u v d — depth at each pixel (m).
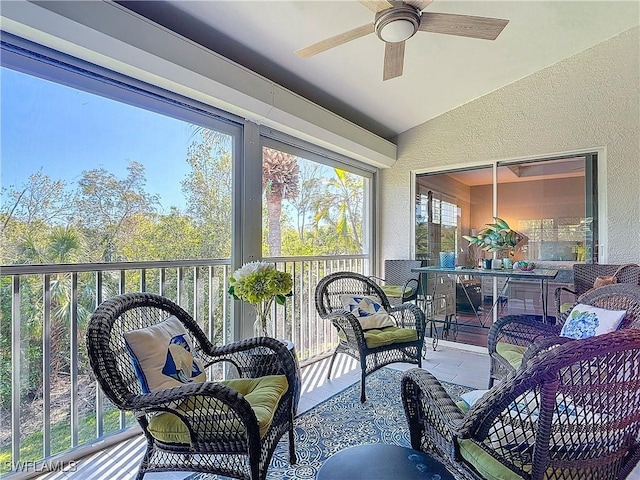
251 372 2.21
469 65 3.55
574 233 3.80
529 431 1.18
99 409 2.21
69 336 2.08
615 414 1.11
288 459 2.03
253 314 3.09
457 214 4.47
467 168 4.40
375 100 3.97
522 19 3.01
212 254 2.84
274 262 3.51
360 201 4.81
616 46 3.51
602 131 3.60
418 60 3.35
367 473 1.26
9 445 1.86
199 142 2.75
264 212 3.42
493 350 2.51
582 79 3.68
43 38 1.82
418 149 4.71
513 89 4.04
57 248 2.00
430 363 3.73
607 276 3.28
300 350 3.87
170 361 1.67
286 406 1.87
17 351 1.88
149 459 1.65
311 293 4.03
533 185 4.01
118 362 1.65
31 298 1.94
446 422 1.27
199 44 2.51
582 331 2.08
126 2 2.17
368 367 2.93
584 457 1.13
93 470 1.95
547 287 3.76
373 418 2.51
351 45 2.91
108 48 1.96
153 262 2.45
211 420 1.51
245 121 3.04
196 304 2.77
